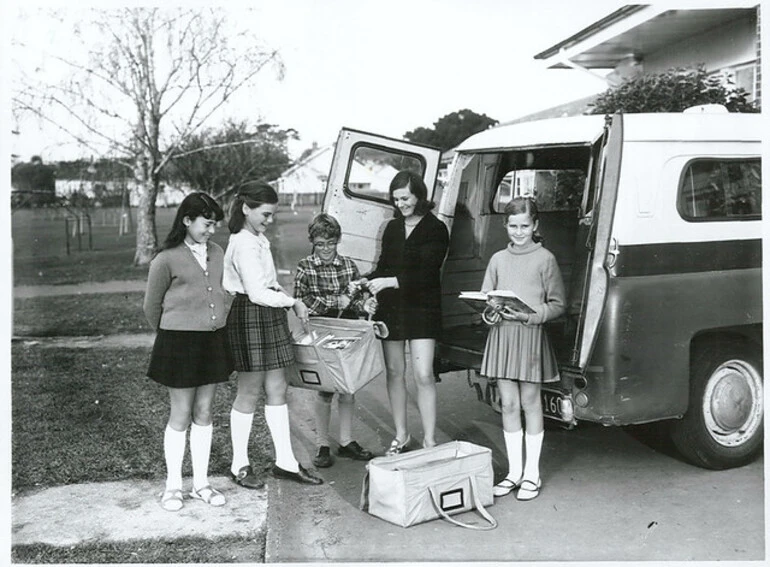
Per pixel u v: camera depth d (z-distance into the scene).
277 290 4.18
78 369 7.15
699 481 4.20
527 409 4.02
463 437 5.05
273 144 18.34
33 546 3.52
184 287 3.83
